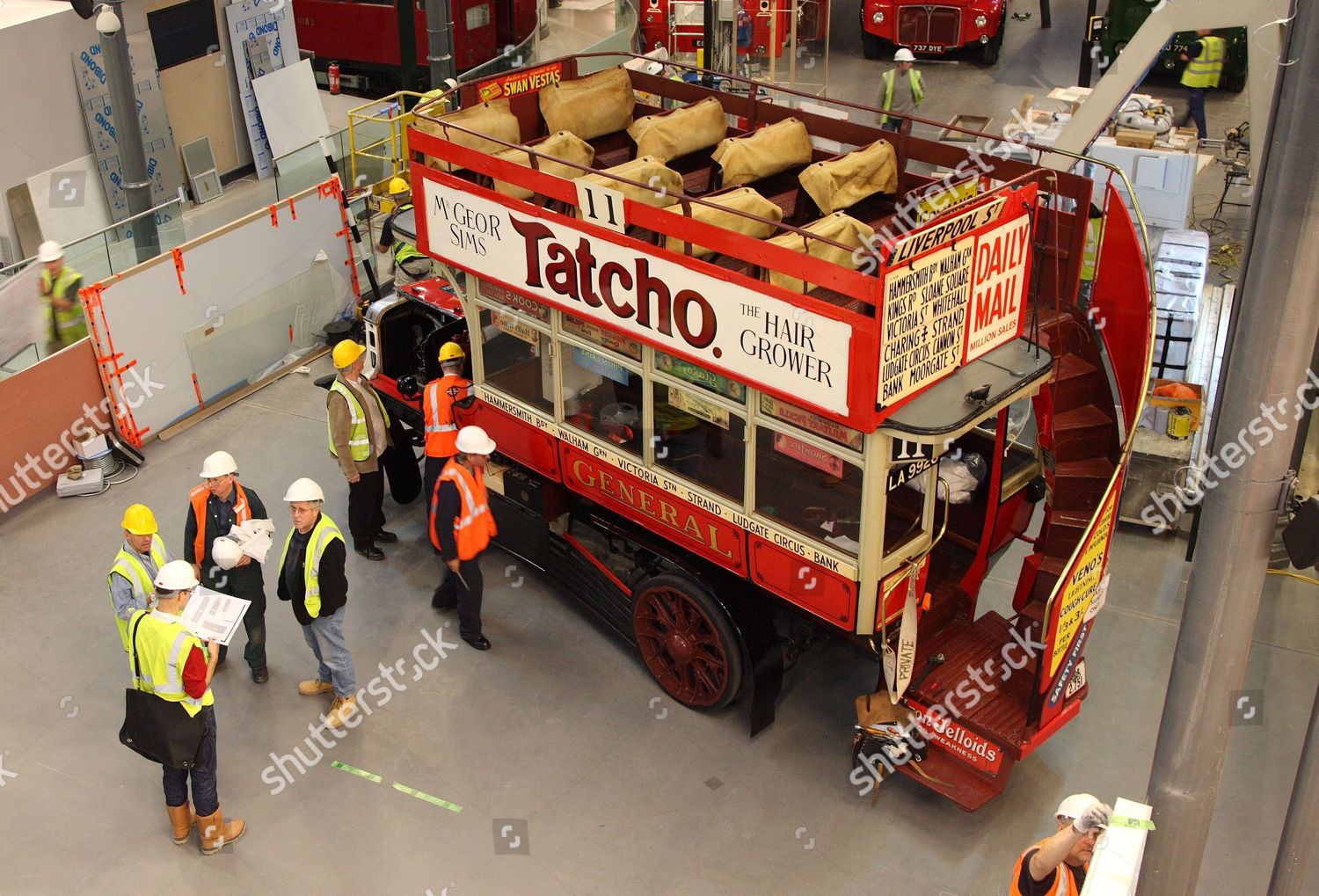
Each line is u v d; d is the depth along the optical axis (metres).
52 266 10.67
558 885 7.11
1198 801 5.17
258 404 12.23
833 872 7.19
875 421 6.51
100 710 8.50
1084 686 7.62
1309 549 4.57
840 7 24.22
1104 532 7.14
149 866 7.29
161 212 12.41
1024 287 7.35
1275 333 4.36
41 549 10.16
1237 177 15.05
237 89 17.67
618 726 8.34
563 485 8.95
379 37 20.06
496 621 9.35
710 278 7.08
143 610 7.23
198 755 7.07
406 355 10.47
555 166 8.65
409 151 9.00
